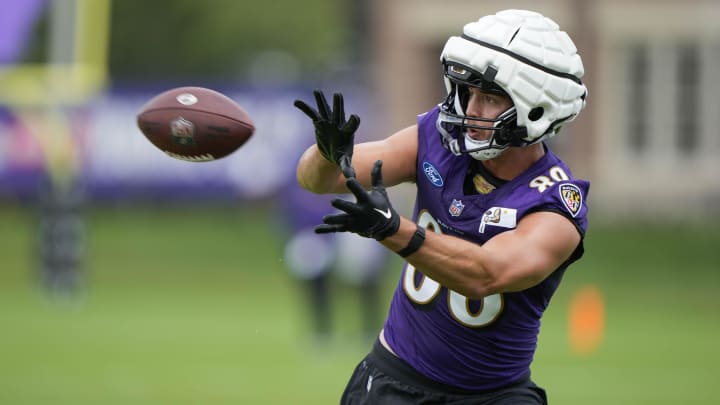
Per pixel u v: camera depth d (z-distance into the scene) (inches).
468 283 511.2
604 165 3368.6
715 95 3373.5
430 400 583.8
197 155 574.2
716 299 2155.5
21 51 2239.2
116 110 3166.8
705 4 3358.8
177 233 3058.6
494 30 543.8
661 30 3371.1
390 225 495.5
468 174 567.5
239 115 574.2
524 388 590.2
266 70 3860.7
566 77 551.5
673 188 3348.9
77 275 2036.2
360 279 1475.1
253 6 3831.2
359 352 1457.9
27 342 1515.7
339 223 492.4
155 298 2049.7
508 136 545.3
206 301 2012.8
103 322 1720.0
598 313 1513.3
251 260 2635.3
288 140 3083.2
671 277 2433.6
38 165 3095.5
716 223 3009.4
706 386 1252.5
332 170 571.5
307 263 1450.5
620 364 1406.3
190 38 3900.1
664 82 3388.3
